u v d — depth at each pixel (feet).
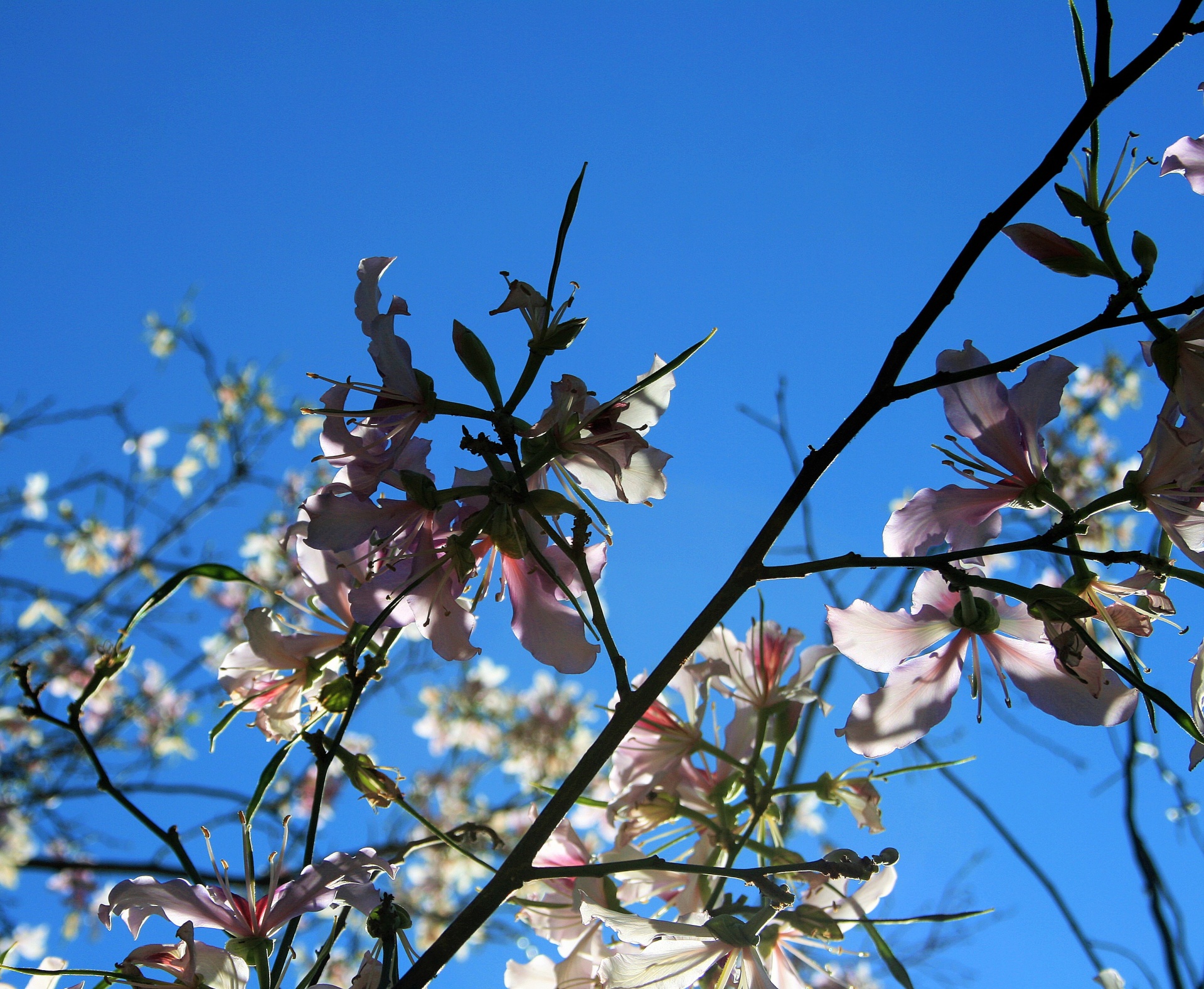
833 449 1.69
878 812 2.00
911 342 1.71
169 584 1.90
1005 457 1.86
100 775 1.80
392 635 1.83
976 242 1.71
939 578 1.91
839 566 1.68
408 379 1.73
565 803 1.64
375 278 1.79
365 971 1.68
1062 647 1.66
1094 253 1.71
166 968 1.71
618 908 1.95
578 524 1.67
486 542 1.82
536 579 1.82
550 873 1.63
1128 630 1.84
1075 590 1.84
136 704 6.02
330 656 1.94
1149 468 1.79
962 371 1.77
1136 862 3.18
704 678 2.06
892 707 1.90
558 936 2.03
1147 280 1.70
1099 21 1.69
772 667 2.10
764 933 1.89
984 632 1.88
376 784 1.77
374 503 1.76
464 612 1.79
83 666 5.94
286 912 1.74
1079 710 1.86
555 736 6.94
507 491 1.68
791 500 1.69
